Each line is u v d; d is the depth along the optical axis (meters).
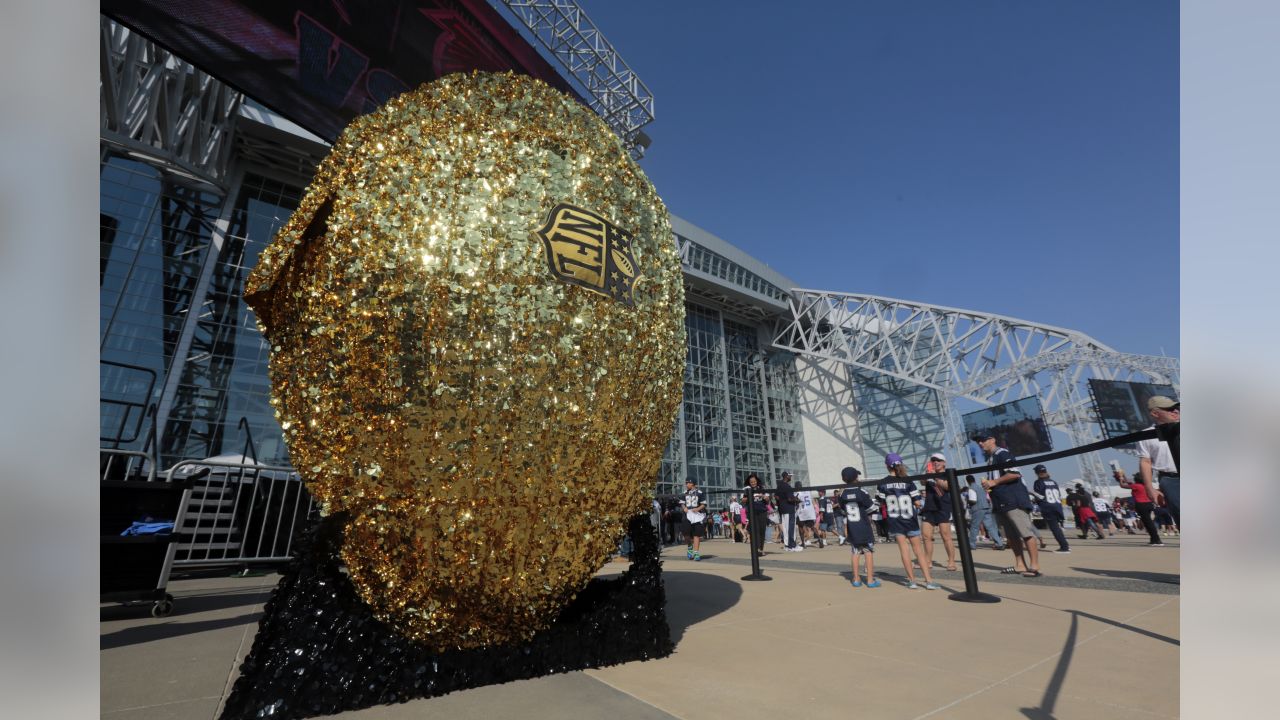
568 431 2.38
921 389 35.34
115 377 14.14
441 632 2.43
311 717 2.16
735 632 3.52
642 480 2.82
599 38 21.42
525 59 10.58
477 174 2.41
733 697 2.34
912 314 36.62
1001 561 7.78
